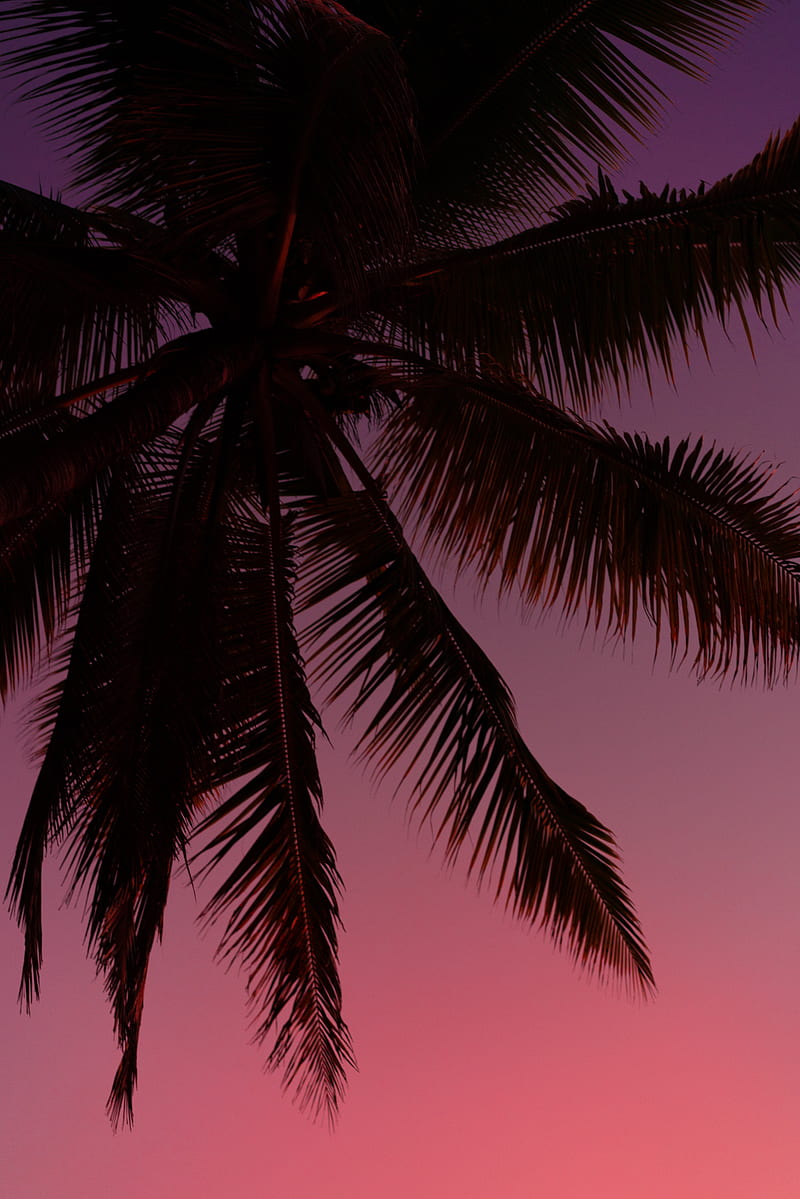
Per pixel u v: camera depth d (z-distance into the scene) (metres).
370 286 5.75
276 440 7.05
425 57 6.29
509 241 6.06
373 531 6.73
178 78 4.86
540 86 6.24
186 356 5.56
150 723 6.05
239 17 4.75
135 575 6.69
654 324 6.05
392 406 6.73
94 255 5.77
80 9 5.26
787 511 6.01
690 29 5.97
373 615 6.69
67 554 6.96
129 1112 6.07
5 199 5.58
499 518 6.59
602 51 6.06
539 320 6.20
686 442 6.18
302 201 5.24
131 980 5.91
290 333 6.12
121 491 6.93
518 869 6.81
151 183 5.21
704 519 6.21
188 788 6.04
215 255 6.14
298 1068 6.22
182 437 6.61
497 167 6.60
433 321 6.44
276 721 6.33
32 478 4.23
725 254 5.85
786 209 5.61
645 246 5.96
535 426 6.45
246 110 4.82
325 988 6.25
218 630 6.31
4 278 5.63
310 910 6.24
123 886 5.82
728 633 6.20
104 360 6.21
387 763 6.64
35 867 6.28
